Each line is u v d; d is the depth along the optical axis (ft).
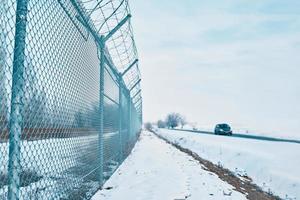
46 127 11.06
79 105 15.85
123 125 41.60
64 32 12.99
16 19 8.80
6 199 8.66
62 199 13.11
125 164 38.60
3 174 8.64
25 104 9.25
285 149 78.13
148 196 22.02
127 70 35.40
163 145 83.35
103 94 22.59
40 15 10.18
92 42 19.45
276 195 45.24
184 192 23.80
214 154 80.94
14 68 8.71
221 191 26.04
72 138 14.65
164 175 30.68
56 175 12.25
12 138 8.68
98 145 22.39
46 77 10.87
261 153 69.77
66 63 13.33
